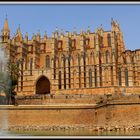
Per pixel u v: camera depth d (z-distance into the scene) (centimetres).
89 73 11988
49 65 13350
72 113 7594
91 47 12912
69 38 12912
